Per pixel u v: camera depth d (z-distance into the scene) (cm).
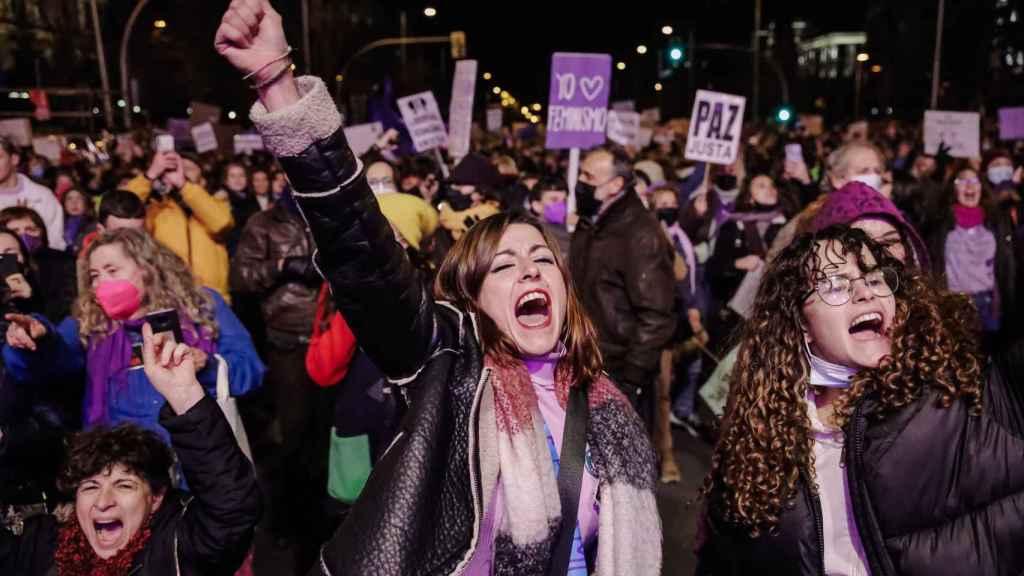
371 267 183
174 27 3941
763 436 222
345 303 188
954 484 203
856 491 209
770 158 1298
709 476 238
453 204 537
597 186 481
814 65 11131
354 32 5094
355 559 173
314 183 174
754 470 220
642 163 948
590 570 206
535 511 188
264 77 169
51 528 271
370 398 364
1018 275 625
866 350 215
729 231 629
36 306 422
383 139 888
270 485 567
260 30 170
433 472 181
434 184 835
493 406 194
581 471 201
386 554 172
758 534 220
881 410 208
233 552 250
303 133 170
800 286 222
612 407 212
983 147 1652
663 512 518
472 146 2122
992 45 4062
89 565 261
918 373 206
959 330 212
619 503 200
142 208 463
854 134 1797
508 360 202
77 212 858
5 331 353
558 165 1398
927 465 204
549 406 208
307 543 478
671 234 623
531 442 194
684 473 583
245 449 330
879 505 206
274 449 636
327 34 4653
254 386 358
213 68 3978
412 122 962
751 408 226
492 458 189
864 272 215
